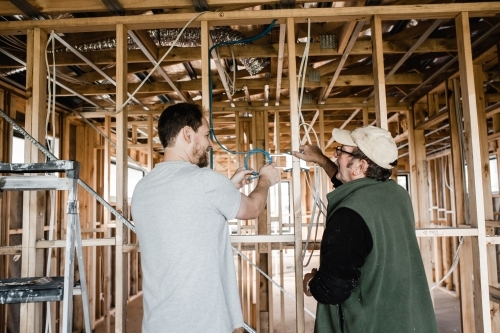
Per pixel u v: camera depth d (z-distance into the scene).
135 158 6.82
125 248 1.87
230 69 3.63
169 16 1.96
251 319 4.37
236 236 1.86
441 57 3.42
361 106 4.38
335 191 1.29
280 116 5.45
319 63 3.55
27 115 1.99
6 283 1.32
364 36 3.03
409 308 1.13
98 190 5.00
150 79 3.75
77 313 4.32
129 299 5.62
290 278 7.07
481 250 1.82
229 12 1.94
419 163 4.21
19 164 1.28
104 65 3.35
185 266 1.16
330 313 1.25
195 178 1.21
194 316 1.14
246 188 5.25
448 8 1.91
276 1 1.93
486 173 3.26
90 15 2.42
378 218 1.15
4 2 1.99
